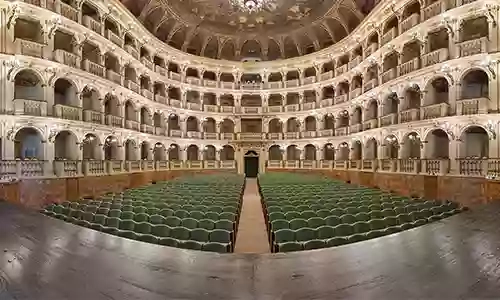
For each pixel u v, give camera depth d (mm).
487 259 4461
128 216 12742
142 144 40906
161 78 44469
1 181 18609
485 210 9625
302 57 49969
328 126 49469
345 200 17031
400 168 27188
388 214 12922
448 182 21859
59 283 3613
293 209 14562
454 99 23438
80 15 27562
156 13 42719
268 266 4289
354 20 42594
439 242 5535
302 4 43406
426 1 26938
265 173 47969
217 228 11469
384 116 32156
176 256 4773
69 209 14086
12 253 4824
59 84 27484
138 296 3270
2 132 21266
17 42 22453
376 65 36031
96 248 5184
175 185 27031
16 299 3174
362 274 3924
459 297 3178
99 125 29188
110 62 34969
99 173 27172
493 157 20766
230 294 3342
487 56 21234
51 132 23781
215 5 44250
